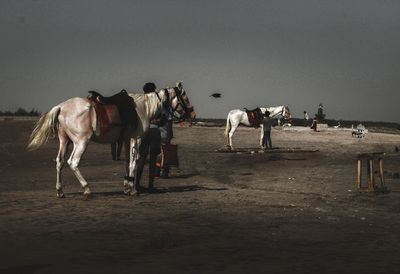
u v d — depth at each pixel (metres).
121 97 12.41
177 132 44.00
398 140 41.16
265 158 25.45
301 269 6.06
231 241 7.62
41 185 15.42
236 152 28.45
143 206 11.05
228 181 16.77
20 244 7.29
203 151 29.08
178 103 13.43
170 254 6.76
